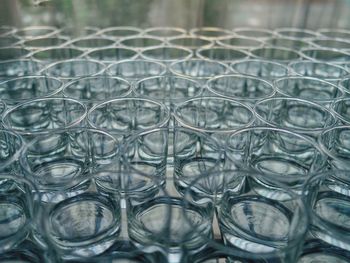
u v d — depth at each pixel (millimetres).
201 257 183
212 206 212
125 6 529
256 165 256
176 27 553
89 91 344
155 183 216
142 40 509
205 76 373
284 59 478
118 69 397
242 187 222
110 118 292
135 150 235
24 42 465
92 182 229
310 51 488
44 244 182
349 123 261
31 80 342
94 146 245
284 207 203
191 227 176
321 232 202
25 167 215
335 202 229
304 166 250
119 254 196
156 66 404
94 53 447
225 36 533
